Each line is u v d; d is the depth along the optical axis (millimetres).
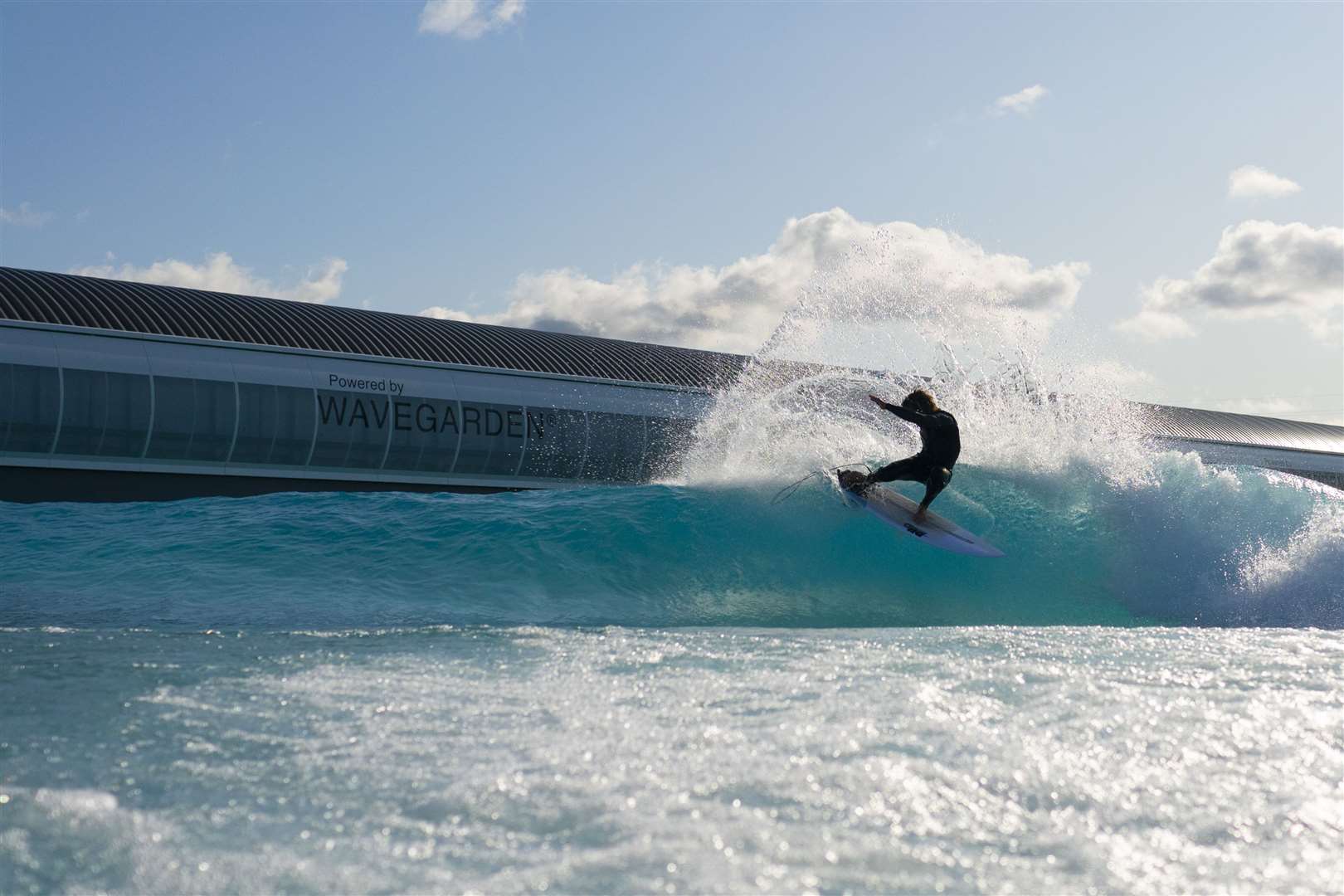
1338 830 2988
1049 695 4742
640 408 34688
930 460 10586
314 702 4516
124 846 2701
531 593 9922
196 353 27688
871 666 5508
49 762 3496
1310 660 5910
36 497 25078
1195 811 3135
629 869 2594
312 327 31141
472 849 2730
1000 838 2881
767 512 11383
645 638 6688
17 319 25594
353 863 2629
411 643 6391
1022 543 10875
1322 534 10352
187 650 6098
